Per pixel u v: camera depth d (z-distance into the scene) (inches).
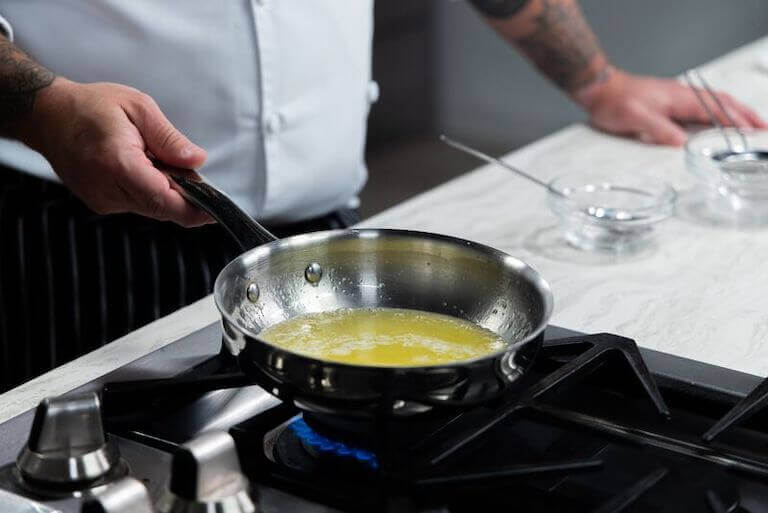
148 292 61.9
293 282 34.8
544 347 36.3
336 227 69.1
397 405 27.7
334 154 66.0
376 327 33.9
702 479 30.0
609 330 41.9
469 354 32.1
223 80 60.0
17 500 27.7
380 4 132.0
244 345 29.1
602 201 55.6
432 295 35.2
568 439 32.4
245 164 62.6
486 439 30.6
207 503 25.7
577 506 29.1
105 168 42.3
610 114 69.9
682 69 150.9
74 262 61.7
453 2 139.1
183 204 41.5
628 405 34.4
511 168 53.9
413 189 128.3
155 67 59.4
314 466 30.4
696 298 45.2
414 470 28.6
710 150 62.1
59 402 28.6
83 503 25.1
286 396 28.7
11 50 49.1
